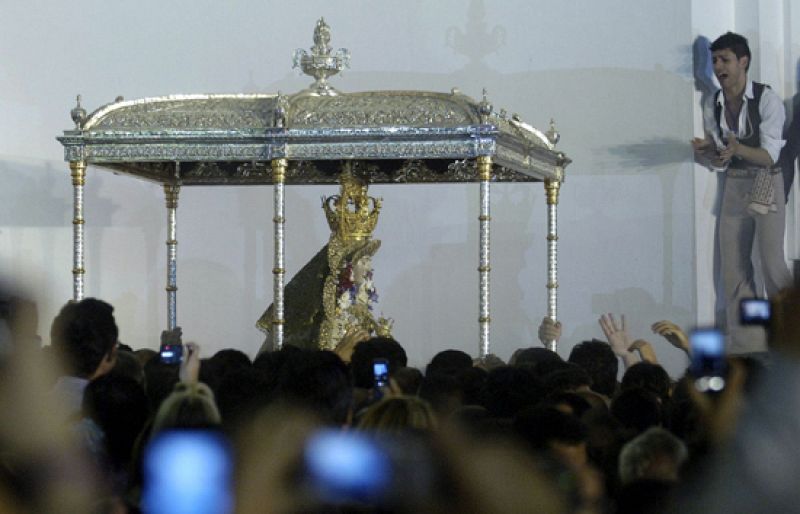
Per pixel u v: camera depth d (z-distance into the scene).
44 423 8.19
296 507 8.40
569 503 8.51
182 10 32.38
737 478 5.82
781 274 29.59
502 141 22.73
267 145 22.52
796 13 29.98
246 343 32.16
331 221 24.47
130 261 31.97
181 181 27.36
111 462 10.80
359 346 17.69
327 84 24.41
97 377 12.34
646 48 30.98
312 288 24.72
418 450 8.13
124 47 32.28
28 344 8.77
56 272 31.55
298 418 9.43
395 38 32.22
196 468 8.54
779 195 29.75
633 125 31.09
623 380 16.14
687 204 30.73
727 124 29.97
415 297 32.09
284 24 32.25
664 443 9.49
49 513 7.93
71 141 23.02
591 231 31.33
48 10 32.06
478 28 31.89
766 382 6.04
